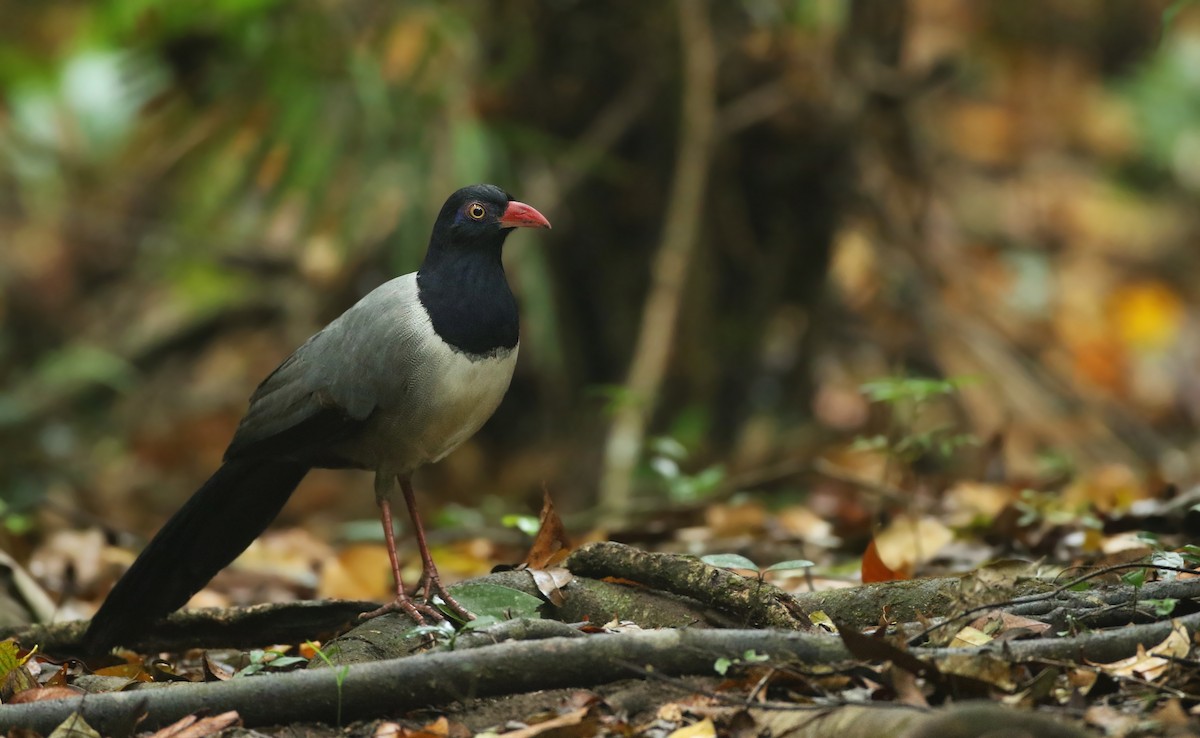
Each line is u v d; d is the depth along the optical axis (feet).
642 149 46.11
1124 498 30.96
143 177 55.47
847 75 44.65
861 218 46.39
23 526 31.42
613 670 18.01
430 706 17.98
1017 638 18.66
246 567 31.35
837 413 45.09
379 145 44.50
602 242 46.88
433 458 23.52
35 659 21.53
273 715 17.85
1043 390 46.73
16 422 53.01
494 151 44.16
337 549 35.78
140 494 49.03
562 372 46.24
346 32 44.68
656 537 31.42
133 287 57.88
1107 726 15.60
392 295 22.77
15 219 60.34
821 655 17.69
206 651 23.04
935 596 20.42
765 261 46.32
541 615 21.02
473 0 44.73
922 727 14.52
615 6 44.34
